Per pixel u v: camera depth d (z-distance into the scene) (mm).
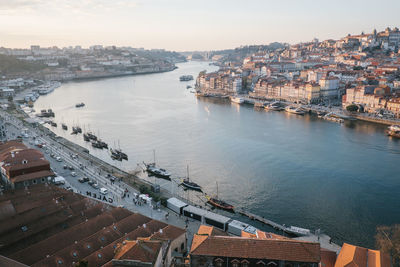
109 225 108062
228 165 198375
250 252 79625
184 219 129875
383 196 155375
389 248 99312
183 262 95500
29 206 112812
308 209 145625
